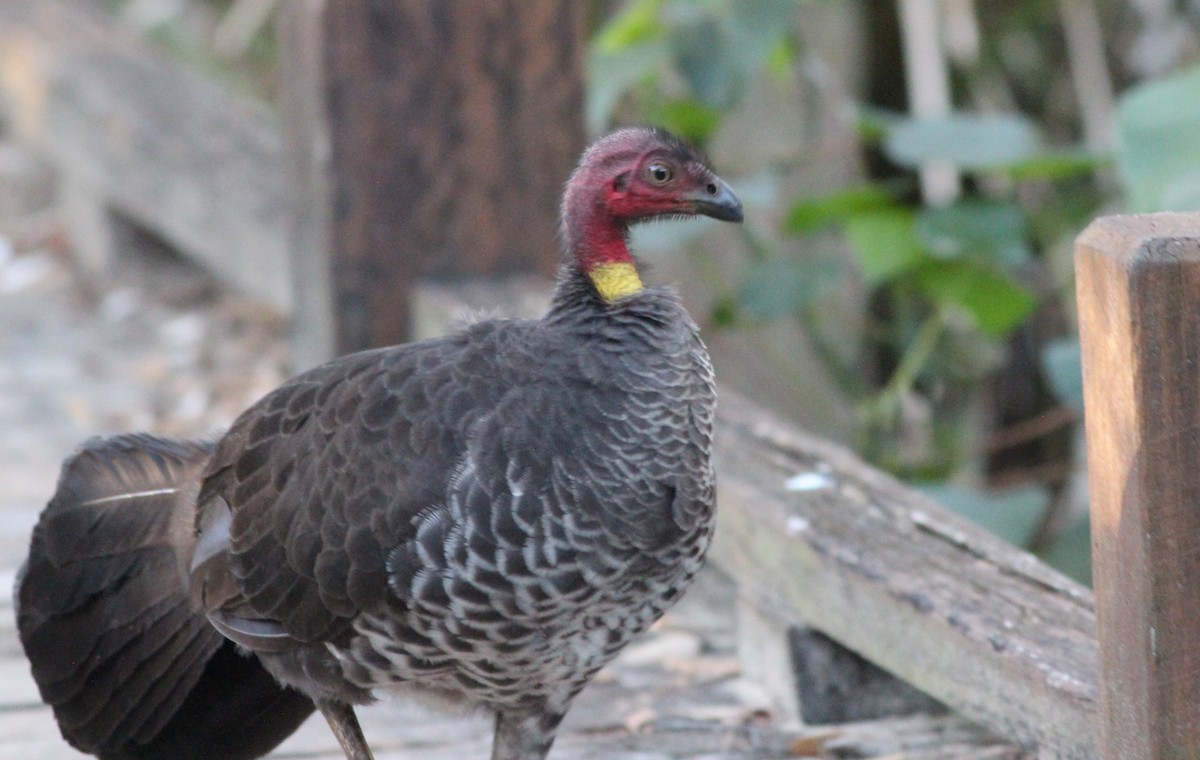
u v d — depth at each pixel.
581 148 11.70
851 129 13.45
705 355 6.32
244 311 15.14
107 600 6.85
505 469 5.86
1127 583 5.41
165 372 13.68
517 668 6.09
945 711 7.82
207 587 6.48
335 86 11.19
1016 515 10.78
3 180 17.95
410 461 5.93
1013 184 14.17
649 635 8.92
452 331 6.49
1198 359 5.18
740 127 13.89
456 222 11.55
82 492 6.83
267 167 14.07
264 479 6.33
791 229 12.12
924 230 11.40
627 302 6.22
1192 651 5.34
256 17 18.72
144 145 14.98
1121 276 5.17
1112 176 13.45
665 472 6.01
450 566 5.86
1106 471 5.45
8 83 18.83
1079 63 13.85
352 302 11.47
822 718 7.75
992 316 11.83
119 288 15.83
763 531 8.01
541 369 6.02
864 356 14.11
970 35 14.05
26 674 8.44
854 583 7.27
